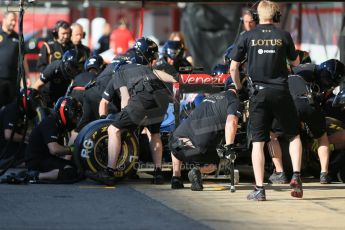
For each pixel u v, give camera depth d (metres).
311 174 39.19
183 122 33.69
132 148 35.56
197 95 36.62
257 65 30.72
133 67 34.88
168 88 35.38
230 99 32.81
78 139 35.12
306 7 65.06
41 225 26.53
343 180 36.97
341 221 27.88
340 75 36.22
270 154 36.69
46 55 45.72
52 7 71.56
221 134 33.16
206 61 68.94
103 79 37.78
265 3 31.30
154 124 35.28
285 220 27.89
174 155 33.69
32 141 35.75
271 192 33.72
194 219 27.77
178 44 41.56
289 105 30.95
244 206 30.34
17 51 46.78
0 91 46.66
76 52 41.06
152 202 30.92
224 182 36.66
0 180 35.94
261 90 30.66
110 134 34.44
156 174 35.69
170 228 26.27
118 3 64.75
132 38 65.75
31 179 35.44
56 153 35.38
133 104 34.25
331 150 37.00
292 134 31.44
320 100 37.25
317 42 67.12
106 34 65.88
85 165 34.97
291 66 36.78
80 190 33.62
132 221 27.31
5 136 38.06
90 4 69.12
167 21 93.62
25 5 39.88
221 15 68.56
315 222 27.64
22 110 37.94
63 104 35.34
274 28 31.02
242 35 31.33
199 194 32.97
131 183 36.00
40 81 42.28
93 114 38.28
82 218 27.72
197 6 68.62
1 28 46.91
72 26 46.56
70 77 41.03
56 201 30.84
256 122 30.97
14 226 26.30
